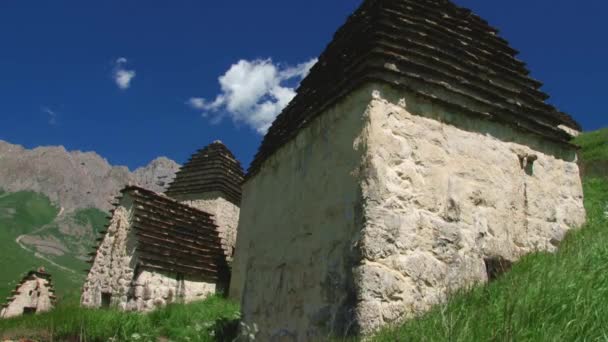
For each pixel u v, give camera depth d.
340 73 6.34
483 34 6.90
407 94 5.58
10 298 21.12
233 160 23.80
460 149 5.77
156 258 16.02
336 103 6.06
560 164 6.63
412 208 5.21
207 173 22.70
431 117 5.68
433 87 5.79
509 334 2.99
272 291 7.06
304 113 7.10
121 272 15.80
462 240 5.40
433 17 6.50
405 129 5.45
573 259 4.38
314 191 6.28
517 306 3.37
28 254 112.62
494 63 6.68
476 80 6.25
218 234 19.72
